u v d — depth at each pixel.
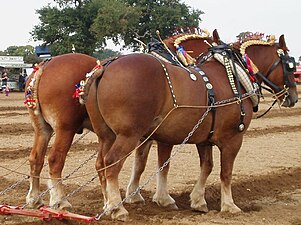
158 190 9.69
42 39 59.50
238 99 8.97
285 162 14.69
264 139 19.31
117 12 54.06
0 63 61.62
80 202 9.70
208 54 9.51
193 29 11.84
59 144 8.66
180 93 8.25
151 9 56.81
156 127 8.25
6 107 31.23
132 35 56.12
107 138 8.53
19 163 13.74
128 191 9.82
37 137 9.11
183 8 56.69
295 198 10.77
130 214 8.73
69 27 58.75
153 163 14.10
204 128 8.72
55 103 8.59
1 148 15.99
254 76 9.62
